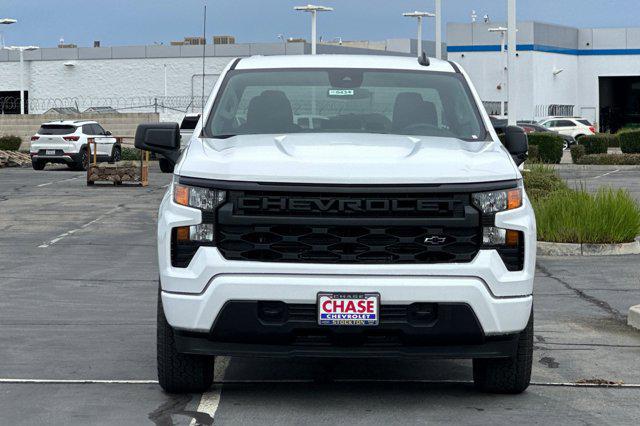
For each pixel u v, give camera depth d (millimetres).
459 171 7367
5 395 8000
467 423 7246
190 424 7188
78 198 29484
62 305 12516
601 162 47094
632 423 7289
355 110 8695
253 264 7215
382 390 8227
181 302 7297
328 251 7242
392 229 7266
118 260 17141
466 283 7203
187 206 7359
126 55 81438
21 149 59969
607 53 85500
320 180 7242
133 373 8750
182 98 80812
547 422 7297
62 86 82625
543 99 81438
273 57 9398
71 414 7453
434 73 9133
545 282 14711
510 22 29344
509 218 7359
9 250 18453
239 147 7855
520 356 7820
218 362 9234
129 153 50938
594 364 9281
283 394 8070
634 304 12758
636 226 18359
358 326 7184
